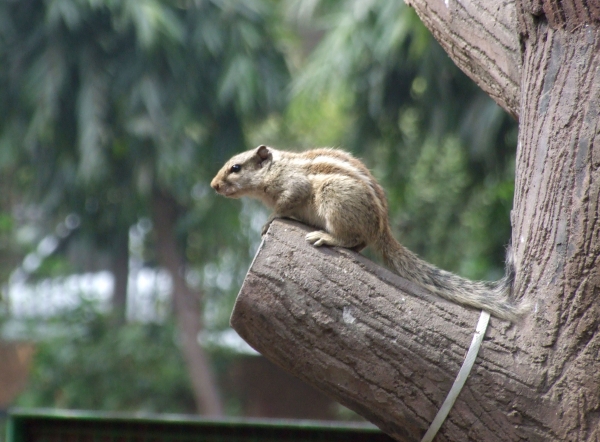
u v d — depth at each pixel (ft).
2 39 62.85
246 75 62.90
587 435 14.98
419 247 61.11
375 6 50.85
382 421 15.85
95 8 61.36
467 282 16.81
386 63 51.78
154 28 60.18
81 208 70.13
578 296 15.24
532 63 16.55
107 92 63.10
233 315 15.96
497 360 15.37
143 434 20.22
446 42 19.84
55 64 62.08
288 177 19.67
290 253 16.02
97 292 78.43
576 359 15.16
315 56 57.57
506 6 18.58
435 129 52.85
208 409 69.21
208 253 76.69
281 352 15.96
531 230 16.14
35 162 67.36
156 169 65.51
